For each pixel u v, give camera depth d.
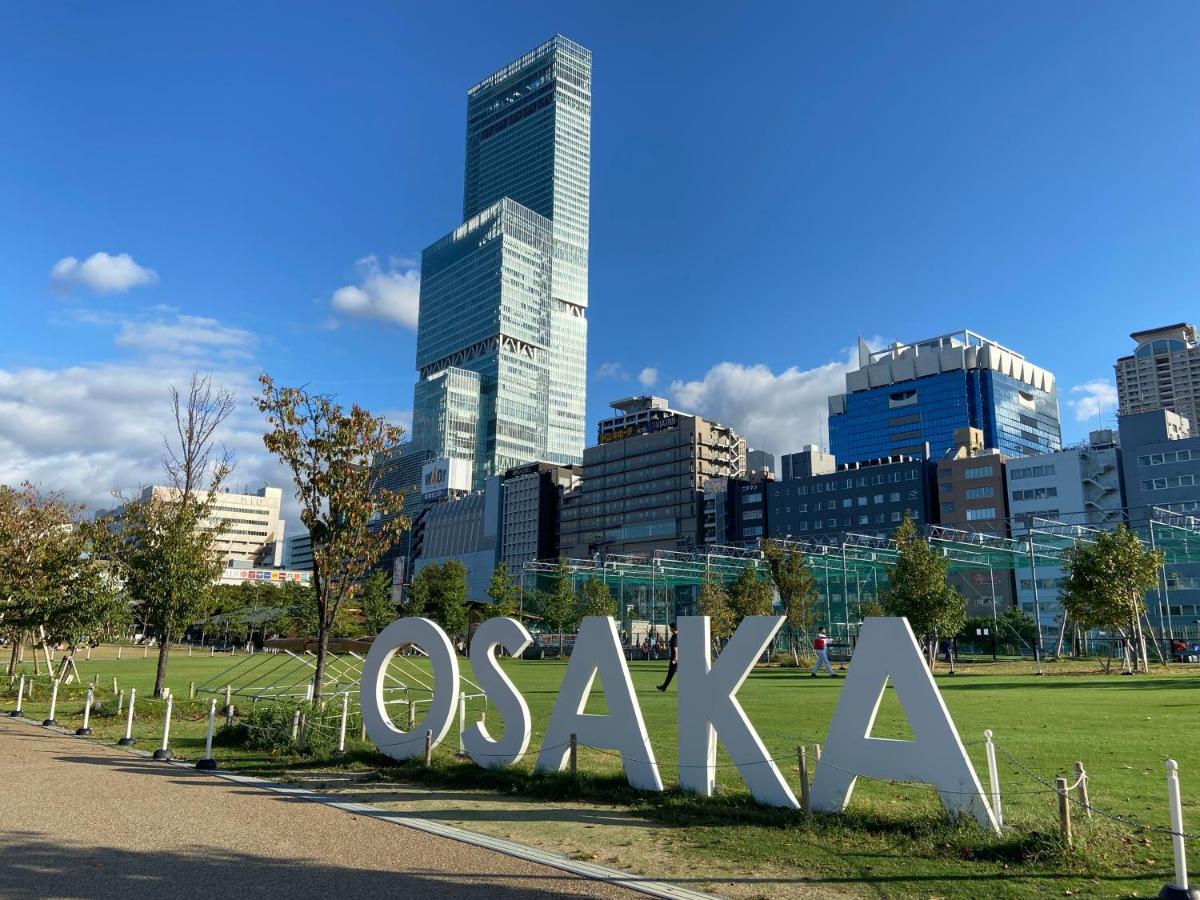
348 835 8.64
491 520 179.62
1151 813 9.11
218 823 9.11
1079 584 37.94
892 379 172.75
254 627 62.00
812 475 137.50
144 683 30.97
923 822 8.52
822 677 37.59
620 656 10.92
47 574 26.75
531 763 11.88
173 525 23.25
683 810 9.52
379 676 13.38
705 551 77.88
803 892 6.79
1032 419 166.75
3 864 7.41
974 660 59.03
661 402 186.38
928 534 61.59
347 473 16.75
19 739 16.05
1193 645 64.12
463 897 6.64
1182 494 93.25
